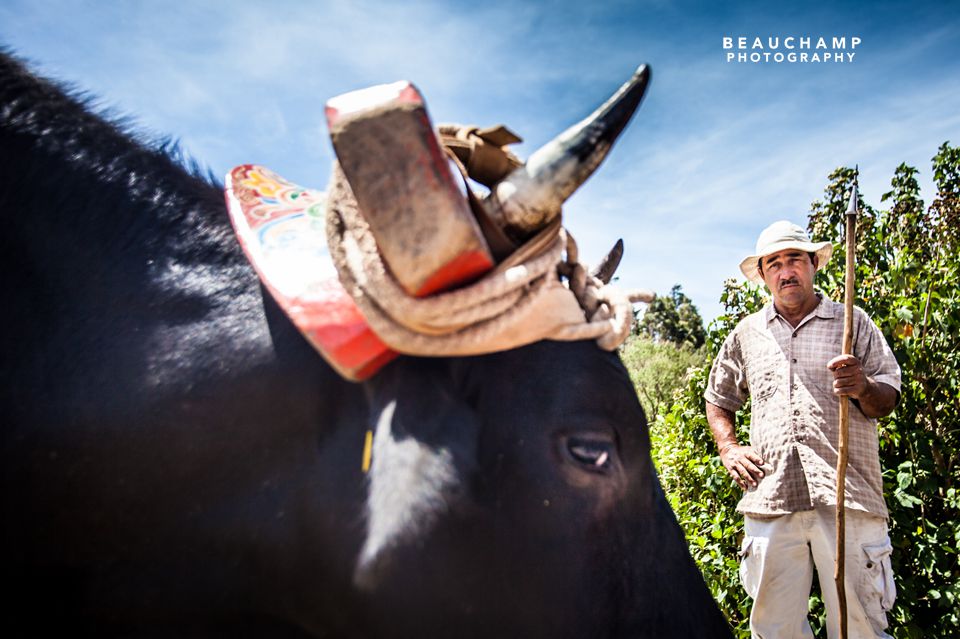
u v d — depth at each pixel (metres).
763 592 3.95
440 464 1.50
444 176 1.34
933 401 4.49
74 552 1.69
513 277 1.43
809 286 4.08
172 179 2.01
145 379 1.70
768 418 4.02
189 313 1.77
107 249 1.84
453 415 1.56
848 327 3.34
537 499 1.58
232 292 1.80
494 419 1.59
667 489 5.52
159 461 1.67
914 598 4.16
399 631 1.47
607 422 1.66
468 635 1.51
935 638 4.13
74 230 1.85
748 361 4.20
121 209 1.90
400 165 1.34
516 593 1.55
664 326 33.28
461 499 1.50
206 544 1.67
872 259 5.13
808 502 3.83
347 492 1.58
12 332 1.75
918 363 4.46
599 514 1.63
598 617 1.62
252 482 1.66
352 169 1.36
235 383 1.69
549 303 1.60
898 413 4.41
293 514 1.64
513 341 1.53
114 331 1.74
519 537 1.56
